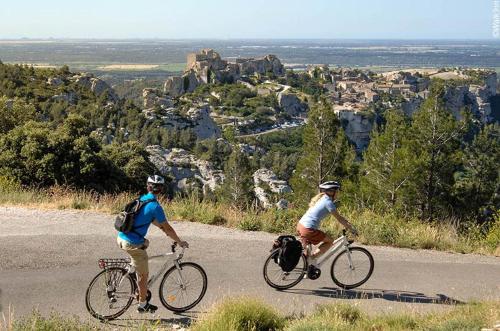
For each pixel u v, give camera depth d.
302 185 37.97
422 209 33.09
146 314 8.15
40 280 9.16
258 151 141.50
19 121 47.69
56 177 32.38
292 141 158.88
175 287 8.37
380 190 33.44
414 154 33.22
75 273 9.58
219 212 14.66
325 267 10.58
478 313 8.01
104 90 129.00
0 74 111.19
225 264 10.45
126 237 7.84
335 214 9.37
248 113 190.50
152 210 7.80
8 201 15.89
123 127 116.88
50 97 109.56
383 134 36.19
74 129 36.75
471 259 11.93
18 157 32.84
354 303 8.80
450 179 33.62
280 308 8.50
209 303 8.56
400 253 11.96
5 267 9.69
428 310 8.60
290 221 13.91
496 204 37.59
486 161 45.94
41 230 12.38
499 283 10.24
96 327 7.38
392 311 8.41
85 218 13.85
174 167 97.56
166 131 119.44
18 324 6.98
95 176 35.16
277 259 9.27
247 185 63.41
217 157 109.31
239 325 7.45
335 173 38.72
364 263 9.75
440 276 10.48
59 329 7.08
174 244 8.21
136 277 8.05
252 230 13.43
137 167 41.50
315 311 8.23
